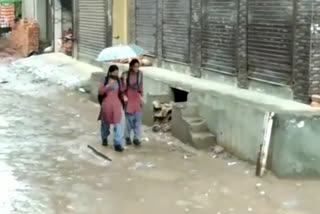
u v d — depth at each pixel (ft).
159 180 34.68
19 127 48.62
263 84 41.98
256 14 42.04
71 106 58.23
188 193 32.37
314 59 36.78
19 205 30.50
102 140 42.60
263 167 35.12
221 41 46.83
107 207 30.22
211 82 48.14
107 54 41.81
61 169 36.81
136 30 62.28
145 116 49.47
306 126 34.45
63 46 89.97
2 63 92.22
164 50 56.44
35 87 69.51
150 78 51.67
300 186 33.55
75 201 31.09
